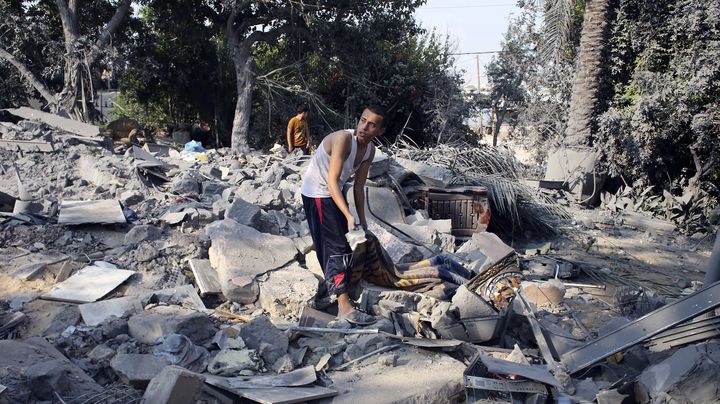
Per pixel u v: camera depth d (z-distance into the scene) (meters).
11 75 20.17
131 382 3.76
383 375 4.09
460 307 4.71
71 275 5.41
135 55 21.38
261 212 6.55
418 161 9.67
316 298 5.32
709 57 12.24
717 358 3.86
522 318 4.95
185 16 20.98
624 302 6.23
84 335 4.35
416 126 22.47
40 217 6.46
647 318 4.06
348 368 4.22
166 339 4.13
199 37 21.69
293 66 20.41
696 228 11.16
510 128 19.94
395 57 22.22
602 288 7.02
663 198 12.84
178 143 20.45
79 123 11.55
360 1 19.69
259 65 22.83
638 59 13.66
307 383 3.87
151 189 8.11
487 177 9.34
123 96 24.44
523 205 9.27
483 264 5.81
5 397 3.33
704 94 12.73
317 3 19.14
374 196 7.52
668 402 3.73
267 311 5.20
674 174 13.69
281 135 21.97
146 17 22.52
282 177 9.11
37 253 5.69
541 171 14.02
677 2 13.00
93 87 19.23
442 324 4.68
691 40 12.90
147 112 24.39
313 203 4.82
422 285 5.24
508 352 4.56
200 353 4.15
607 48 13.04
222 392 3.69
